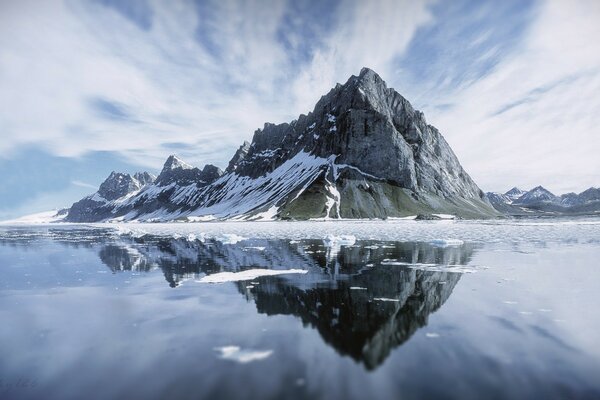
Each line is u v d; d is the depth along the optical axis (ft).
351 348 48.42
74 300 76.13
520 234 233.96
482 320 58.80
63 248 189.78
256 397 36.32
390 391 37.09
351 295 75.82
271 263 120.78
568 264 108.99
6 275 105.81
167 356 46.83
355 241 196.34
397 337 52.01
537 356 45.14
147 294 80.07
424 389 37.42
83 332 56.59
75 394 37.96
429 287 81.87
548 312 62.18
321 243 189.16
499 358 44.57
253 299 73.67
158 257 142.20
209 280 92.68
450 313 62.59
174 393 37.50
